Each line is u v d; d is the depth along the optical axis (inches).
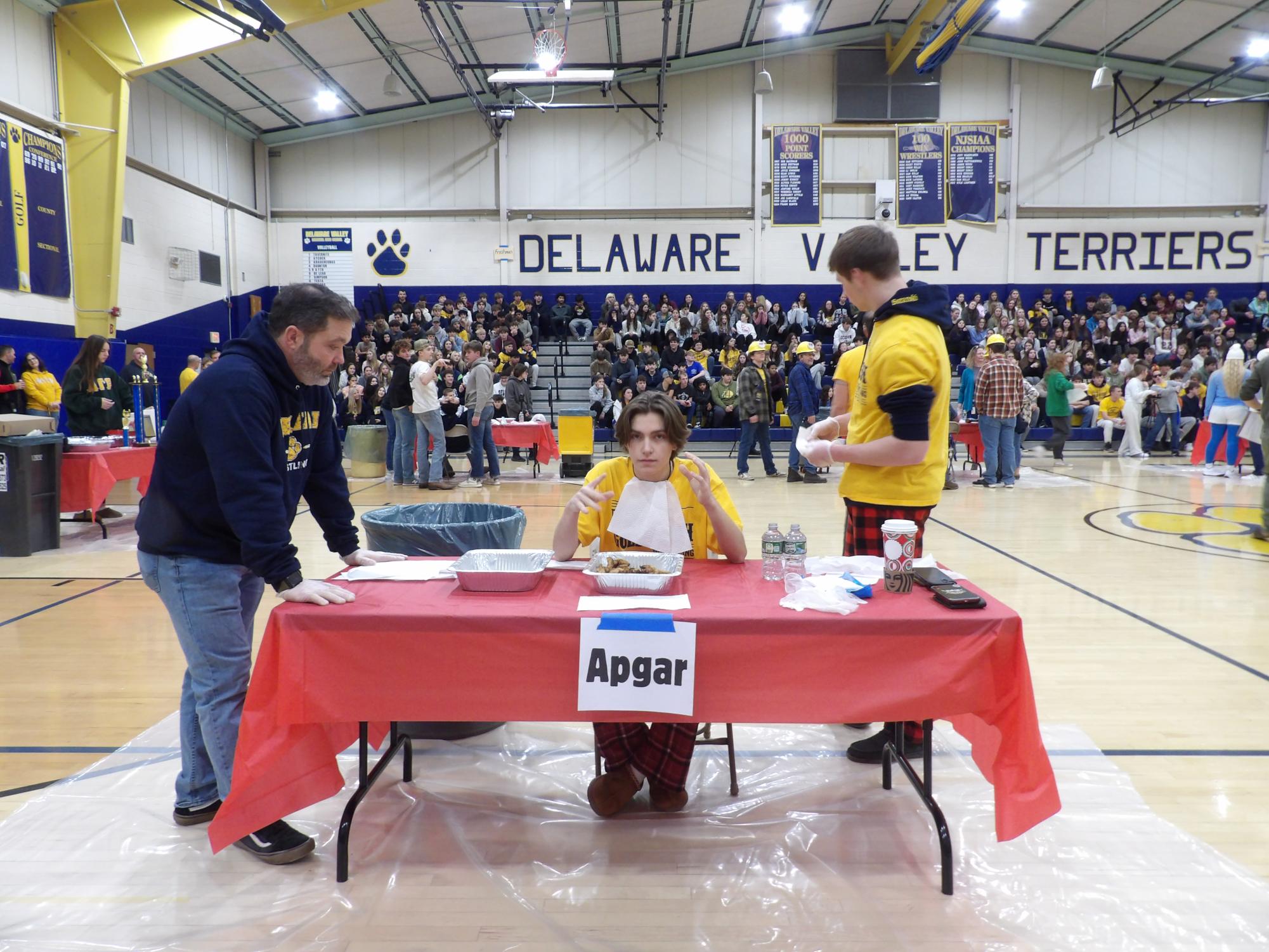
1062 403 448.1
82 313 426.0
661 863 76.4
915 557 88.7
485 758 99.0
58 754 99.6
